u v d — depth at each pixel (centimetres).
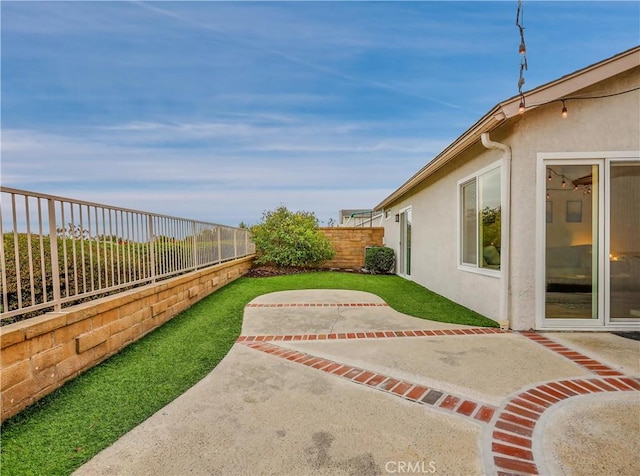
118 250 456
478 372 361
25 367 288
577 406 290
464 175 684
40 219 326
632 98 496
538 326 506
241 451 236
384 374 359
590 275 504
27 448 238
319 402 301
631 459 224
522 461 224
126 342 444
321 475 213
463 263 701
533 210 505
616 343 447
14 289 351
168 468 219
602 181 498
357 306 692
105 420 274
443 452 234
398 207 1249
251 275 1182
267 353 425
